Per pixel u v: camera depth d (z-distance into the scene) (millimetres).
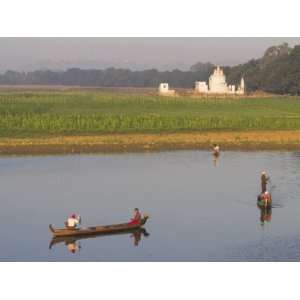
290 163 96875
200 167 93500
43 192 74625
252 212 63688
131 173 87875
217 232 56062
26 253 50312
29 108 171750
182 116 143750
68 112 164750
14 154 104875
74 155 104938
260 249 50406
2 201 69750
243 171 89438
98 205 67750
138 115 145750
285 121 135000
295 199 69625
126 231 56906
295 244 51875
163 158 102562
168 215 62844
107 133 124375
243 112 168250
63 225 59406
